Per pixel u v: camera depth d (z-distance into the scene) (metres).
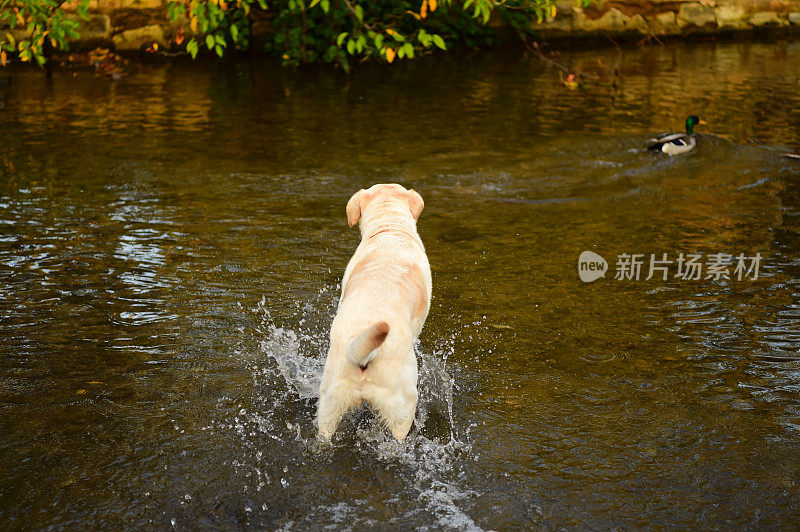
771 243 5.97
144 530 2.91
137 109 10.52
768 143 8.91
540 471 3.32
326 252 5.79
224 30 13.93
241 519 2.98
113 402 3.77
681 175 7.84
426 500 3.12
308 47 14.24
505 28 15.92
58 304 4.79
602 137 9.30
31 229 6.09
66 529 2.90
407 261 3.61
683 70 13.37
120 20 13.70
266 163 8.16
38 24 6.31
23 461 3.29
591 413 3.77
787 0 16.53
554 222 6.52
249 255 5.69
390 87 12.28
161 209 6.67
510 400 3.89
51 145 8.66
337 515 3.02
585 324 4.70
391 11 14.06
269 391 3.93
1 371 3.99
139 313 4.71
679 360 4.27
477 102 11.22
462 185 7.53
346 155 8.52
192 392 3.89
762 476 3.29
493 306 4.93
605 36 16.25
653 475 3.30
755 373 4.12
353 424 3.63
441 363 4.23
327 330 4.60
